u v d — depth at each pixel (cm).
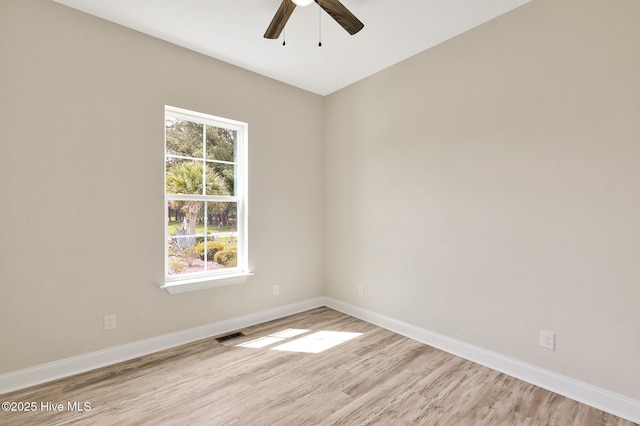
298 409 188
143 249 256
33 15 209
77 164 226
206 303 293
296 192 364
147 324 258
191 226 294
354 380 219
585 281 193
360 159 344
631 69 176
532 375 214
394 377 223
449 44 262
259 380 218
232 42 268
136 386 210
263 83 332
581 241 195
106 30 237
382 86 319
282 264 352
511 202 225
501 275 231
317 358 251
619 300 181
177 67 272
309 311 369
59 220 219
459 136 255
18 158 205
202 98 287
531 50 214
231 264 318
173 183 283
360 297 346
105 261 238
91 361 232
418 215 286
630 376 178
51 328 217
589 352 192
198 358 250
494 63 233
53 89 217
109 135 239
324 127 391
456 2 215
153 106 260
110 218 240
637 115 175
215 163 309
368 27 245
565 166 200
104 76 236
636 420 175
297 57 294
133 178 250
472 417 180
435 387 210
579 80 194
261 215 333
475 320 246
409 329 294
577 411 185
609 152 184
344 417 181
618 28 180
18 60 205
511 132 225
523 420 178
